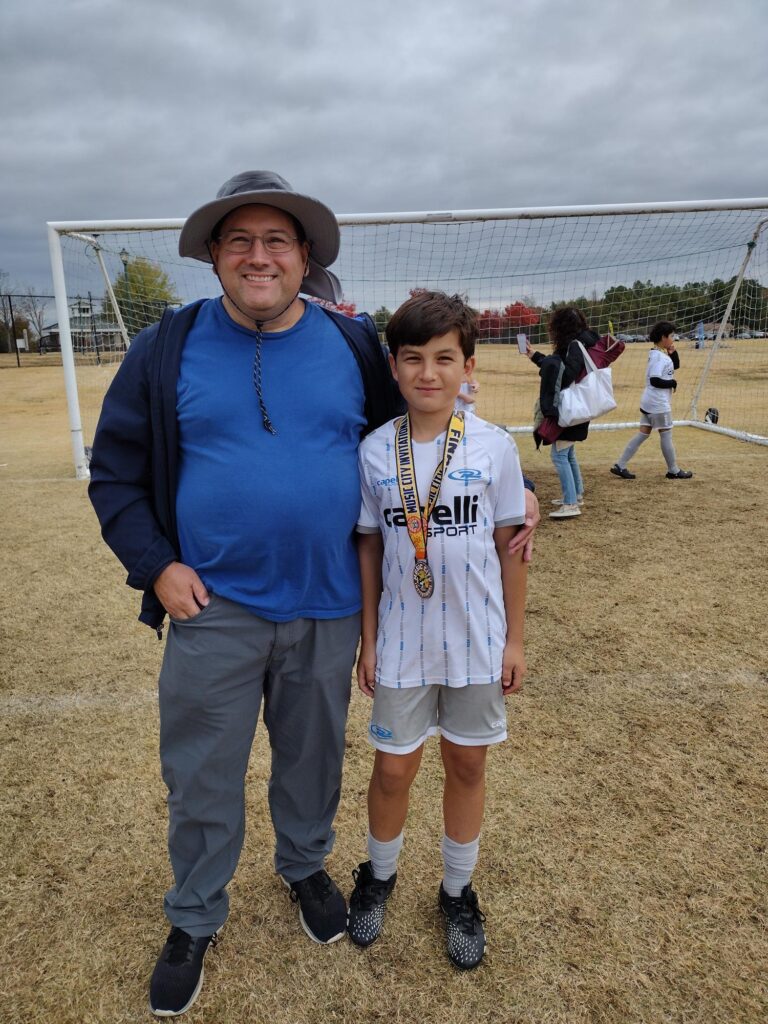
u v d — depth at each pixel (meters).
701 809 2.25
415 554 1.54
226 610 1.49
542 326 8.64
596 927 1.82
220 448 1.45
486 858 2.05
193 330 1.49
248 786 2.40
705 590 4.05
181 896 1.65
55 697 2.99
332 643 1.61
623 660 3.24
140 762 2.54
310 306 1.59
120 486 1.50
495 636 1.61
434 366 1.47
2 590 4.21
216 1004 1.63
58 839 2.16
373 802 1.73
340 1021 1.59
